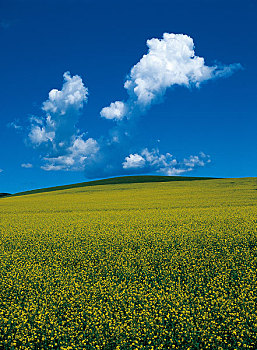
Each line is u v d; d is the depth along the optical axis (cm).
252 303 792
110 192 5019
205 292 880
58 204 3781
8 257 1340
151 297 868
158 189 4975
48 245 1537
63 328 714
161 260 1205
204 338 665
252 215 2136
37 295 915
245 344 640
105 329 709
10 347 682
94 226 1984
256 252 1268
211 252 1272
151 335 685
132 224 1981
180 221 2009
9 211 3294
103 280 1017
